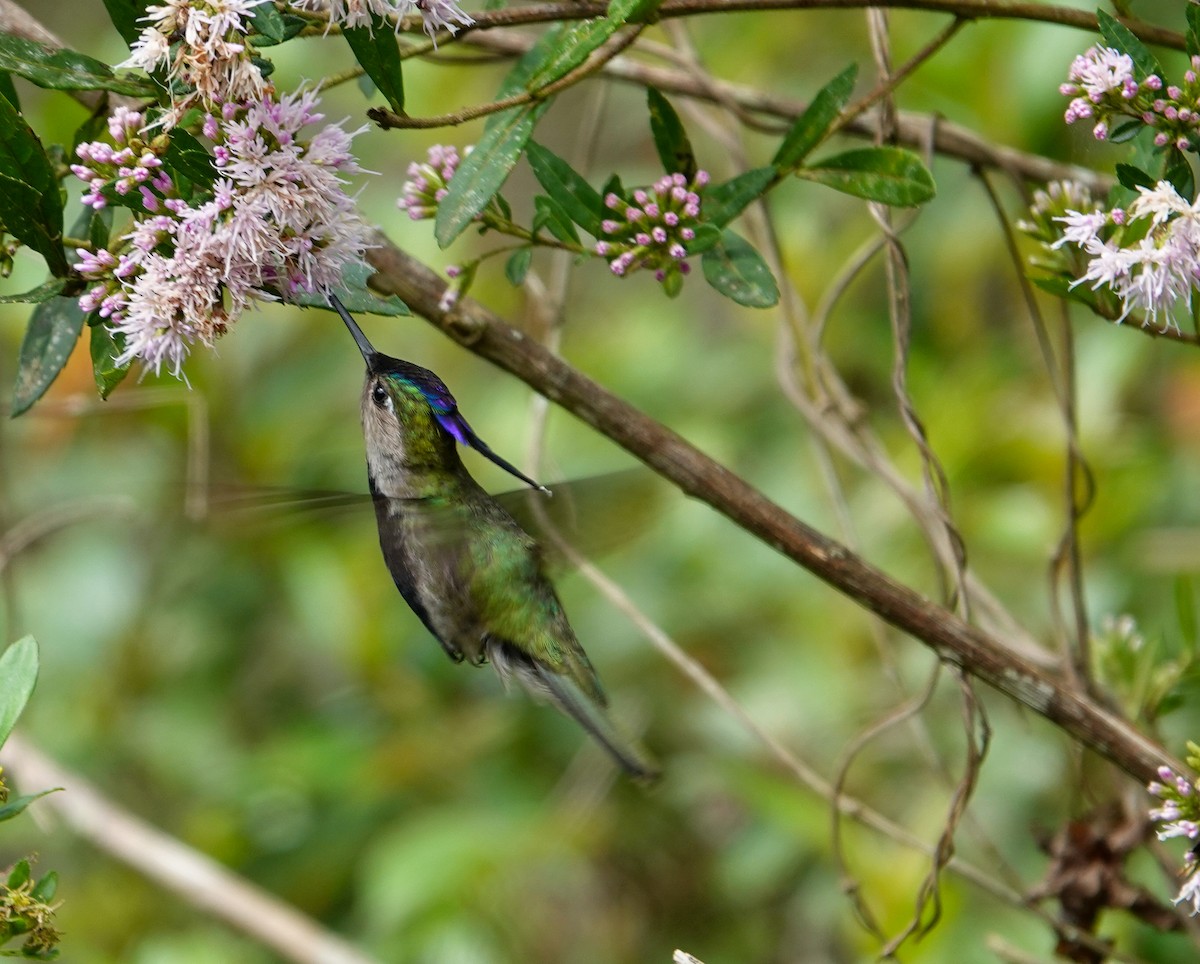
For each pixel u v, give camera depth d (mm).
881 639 7324
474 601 6270
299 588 9891
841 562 5730
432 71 10695
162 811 10164
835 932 9602
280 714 10633
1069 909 6496
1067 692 5723
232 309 4336
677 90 7090
